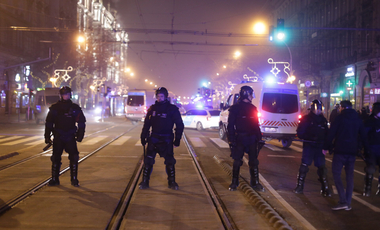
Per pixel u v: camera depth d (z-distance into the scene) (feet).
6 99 136.56
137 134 59.16
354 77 111.24
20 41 137.28
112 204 16.84
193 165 28.99
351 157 17.31
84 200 17.47
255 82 44.86
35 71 153.89
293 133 42.75
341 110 17.90
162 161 30.60
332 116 52.39
